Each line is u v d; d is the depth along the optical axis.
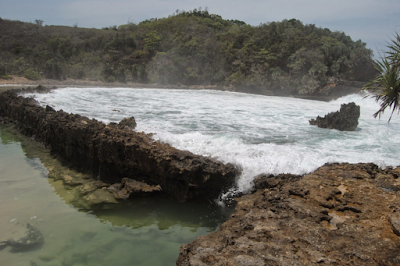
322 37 56.19
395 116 21.95
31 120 16.00
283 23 63.78
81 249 6.66
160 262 6.28
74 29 69.50
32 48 56.56
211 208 8.81
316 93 43.62
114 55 59.00
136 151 9.59
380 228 5.70
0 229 7.29
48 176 10.81
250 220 6.20
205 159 9.16
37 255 6.40
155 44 63.06
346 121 15.20
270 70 49.91
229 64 56.16
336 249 5.09
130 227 7.67
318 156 10.20
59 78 44.34
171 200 9.13
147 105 20.50
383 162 9.91
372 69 42.78
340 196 7.21
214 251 5.23
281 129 14.82
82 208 8.53
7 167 11.50
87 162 11.25
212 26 74.88
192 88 50.81
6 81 37.62
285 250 5.05
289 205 6.66
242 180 9.16
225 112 19.17
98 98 22.73
